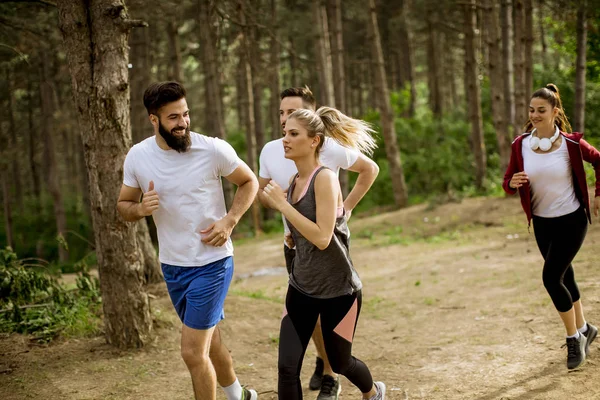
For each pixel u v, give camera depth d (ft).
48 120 70.44
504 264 29.07
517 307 20.62
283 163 13.94
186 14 54.75
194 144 11.78
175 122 11.35
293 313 11.72
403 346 18.44
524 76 47.32
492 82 49.62
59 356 17.47
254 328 20.72
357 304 11.67
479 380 14.70
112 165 17.30
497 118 49.83
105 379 16.05
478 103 57.62
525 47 46.88
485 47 70.44
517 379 14.40
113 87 17.03
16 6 33.53
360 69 109.40
